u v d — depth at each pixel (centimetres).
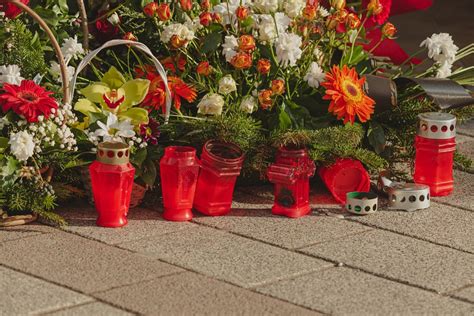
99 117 498
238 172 493
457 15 1091
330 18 538
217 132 510
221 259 438
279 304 393
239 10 516
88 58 497
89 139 491
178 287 406
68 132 484
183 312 383
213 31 532
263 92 516
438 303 400
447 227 488
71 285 405
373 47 602
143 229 473
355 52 568
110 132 492
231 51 520
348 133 516
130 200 500
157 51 564
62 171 494
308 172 496
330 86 519
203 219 490
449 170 535
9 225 472
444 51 567
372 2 559
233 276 420
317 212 505
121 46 569
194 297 397
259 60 516
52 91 513
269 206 512
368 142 551
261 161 510
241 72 541
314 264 436
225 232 473
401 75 579
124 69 568
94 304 389
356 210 501
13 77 491
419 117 534
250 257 442
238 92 538
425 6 619
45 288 402
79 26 572
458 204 522
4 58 519
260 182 543
